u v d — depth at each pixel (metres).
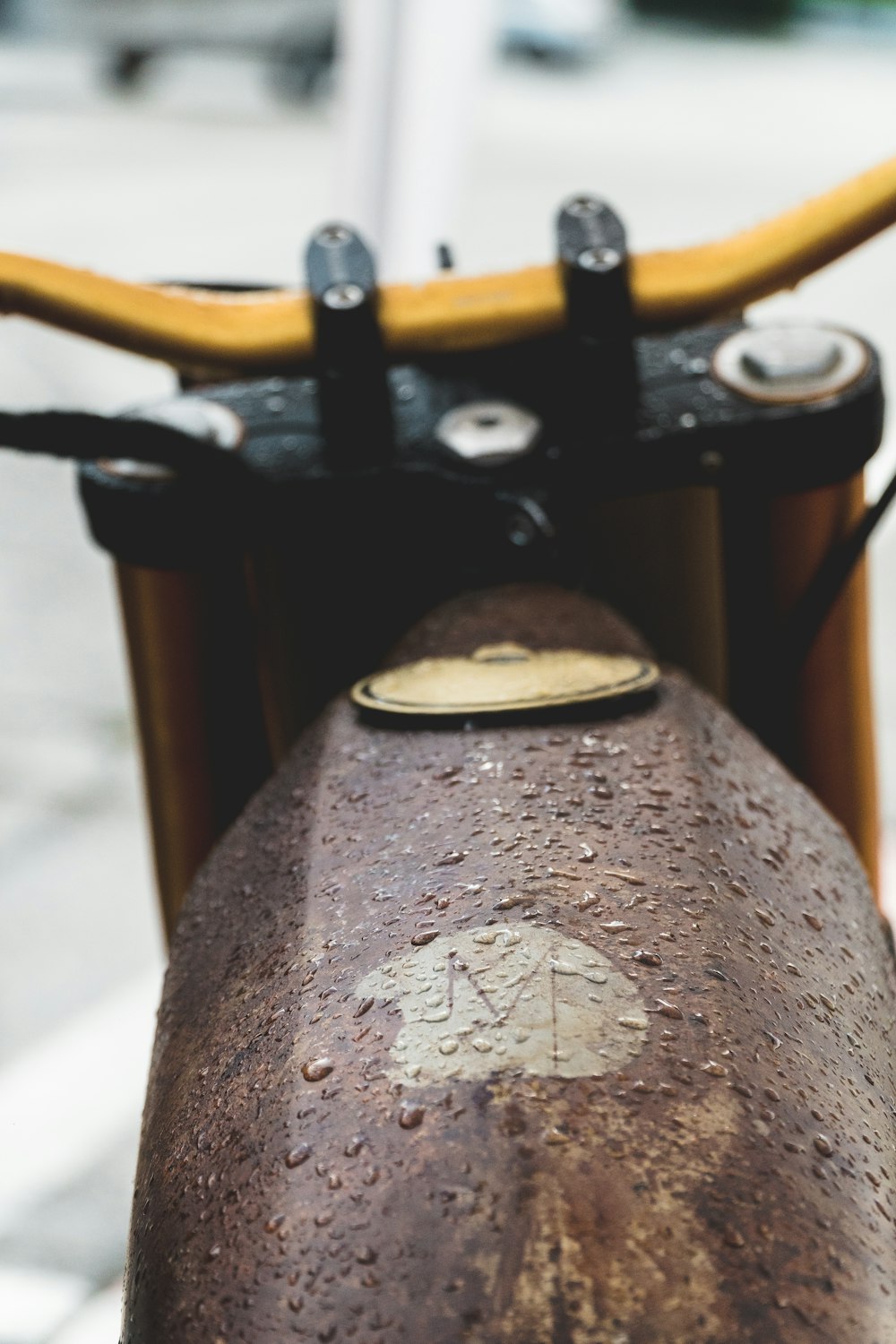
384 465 0.95
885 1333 0.62
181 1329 0.67
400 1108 0.70
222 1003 0.76
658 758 0.81
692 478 0.95
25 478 4.92
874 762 1.07
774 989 0.74
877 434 0.96
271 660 0.99
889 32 17.97
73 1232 1.76
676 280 0.96
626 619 1.00
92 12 11.67
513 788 0.79
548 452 0.95
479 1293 0.61
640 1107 0.69
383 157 2.54
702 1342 0.59
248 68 12.98
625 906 0.75
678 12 18.39
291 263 7.00
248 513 0.95
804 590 1.00
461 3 2.47
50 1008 2.24
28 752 3.14
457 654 0.89
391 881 0.77
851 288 6.38
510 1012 0.72
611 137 10.35
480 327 0.96
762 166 9.35
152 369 5.34
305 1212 0.67
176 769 1.01
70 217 7.93
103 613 3.89
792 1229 0.65
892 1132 0.72
